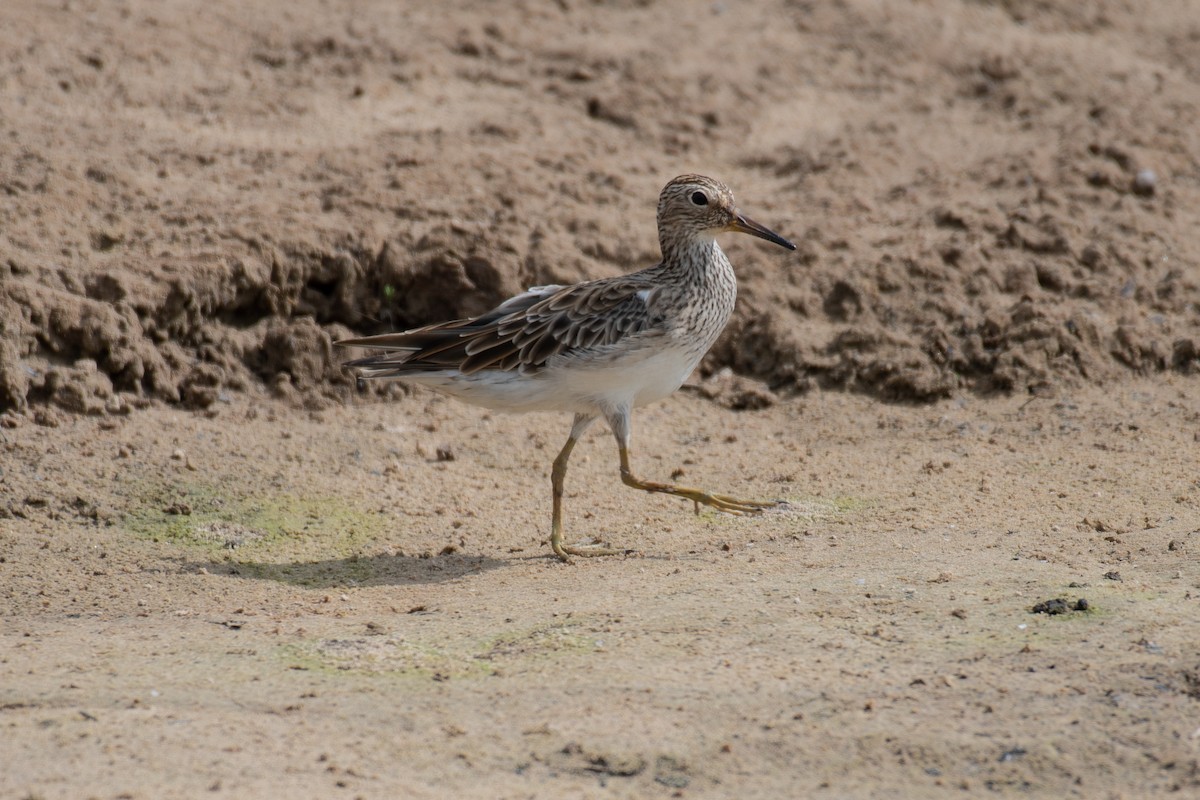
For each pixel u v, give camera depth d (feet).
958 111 64.18
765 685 28.58
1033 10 73.56
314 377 47.34
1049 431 45.16
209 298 46.96
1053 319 49.16
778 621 31.65
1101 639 30.22
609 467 44.06
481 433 45.88
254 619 32.83
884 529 38.19
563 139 58.39
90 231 48.19
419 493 41.81
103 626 32.40
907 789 25.40
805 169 58.44
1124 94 64.64
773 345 49.55
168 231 48.93
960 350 48.85
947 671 29.07
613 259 51.78
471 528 39.73
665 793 25.22
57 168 50.42
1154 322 50.08
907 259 51.60
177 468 41.88
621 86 62.49
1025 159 58.13
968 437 45.16
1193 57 70.33
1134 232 53.62
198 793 24.57
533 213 52.65
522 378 37.65
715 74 64.39
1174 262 52.49
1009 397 47.65
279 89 59.62
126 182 50.75
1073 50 69.36
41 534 38.01
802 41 68.54
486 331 37.70
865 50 67.92
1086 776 25.73
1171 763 26.02
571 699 28.14
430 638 31.37
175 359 46.29
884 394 48.26
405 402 47.50
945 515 39.09
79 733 26.55
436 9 67.97
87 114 55.16
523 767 25.88
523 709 27.81
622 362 37.55
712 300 39.40
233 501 40.52
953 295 50.67
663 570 35.78
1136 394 47.39
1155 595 32.40
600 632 31.32
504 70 63.57
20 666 29.76
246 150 54.49
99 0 63.62
